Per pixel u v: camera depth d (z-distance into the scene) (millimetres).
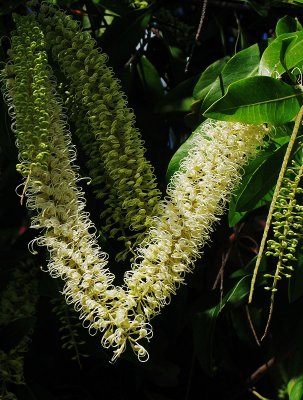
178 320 433
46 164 305
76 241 300
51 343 465
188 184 316
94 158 339
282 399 503
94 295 289
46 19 347
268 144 354
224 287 442
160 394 497
